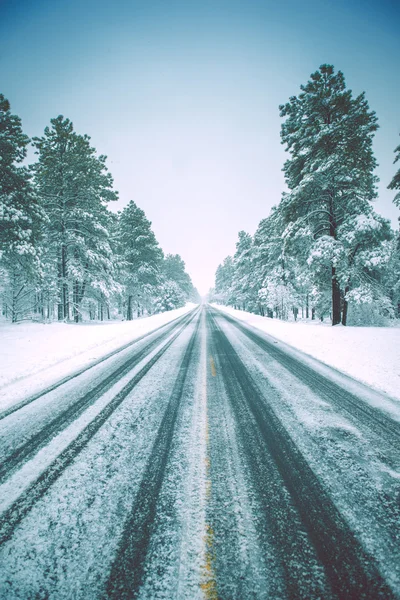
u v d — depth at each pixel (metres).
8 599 1.43
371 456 2.71
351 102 11.52
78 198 16.73
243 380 5.22
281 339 10.00
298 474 2.43
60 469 2.52
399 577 1.52
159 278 31.72
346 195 12.31
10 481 2.36
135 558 1.65
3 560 1.64
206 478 2.38
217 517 1.94
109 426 3.38
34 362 6.47
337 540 1.75
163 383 5.07
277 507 2.04
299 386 4.84
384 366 5.73
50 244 17.11
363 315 14.60
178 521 1.92
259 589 1.46
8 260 12.97
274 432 3.20
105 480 2.36
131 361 6.78
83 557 1.66
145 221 28.56
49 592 1.46
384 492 2.19
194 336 11.12
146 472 2.47
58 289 18.67
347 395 4.38
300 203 13.24
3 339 9.78
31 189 12.89
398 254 13.14
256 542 1.74
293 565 1.59
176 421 3.52
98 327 14.36
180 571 1.56
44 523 1.90
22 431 3.28
